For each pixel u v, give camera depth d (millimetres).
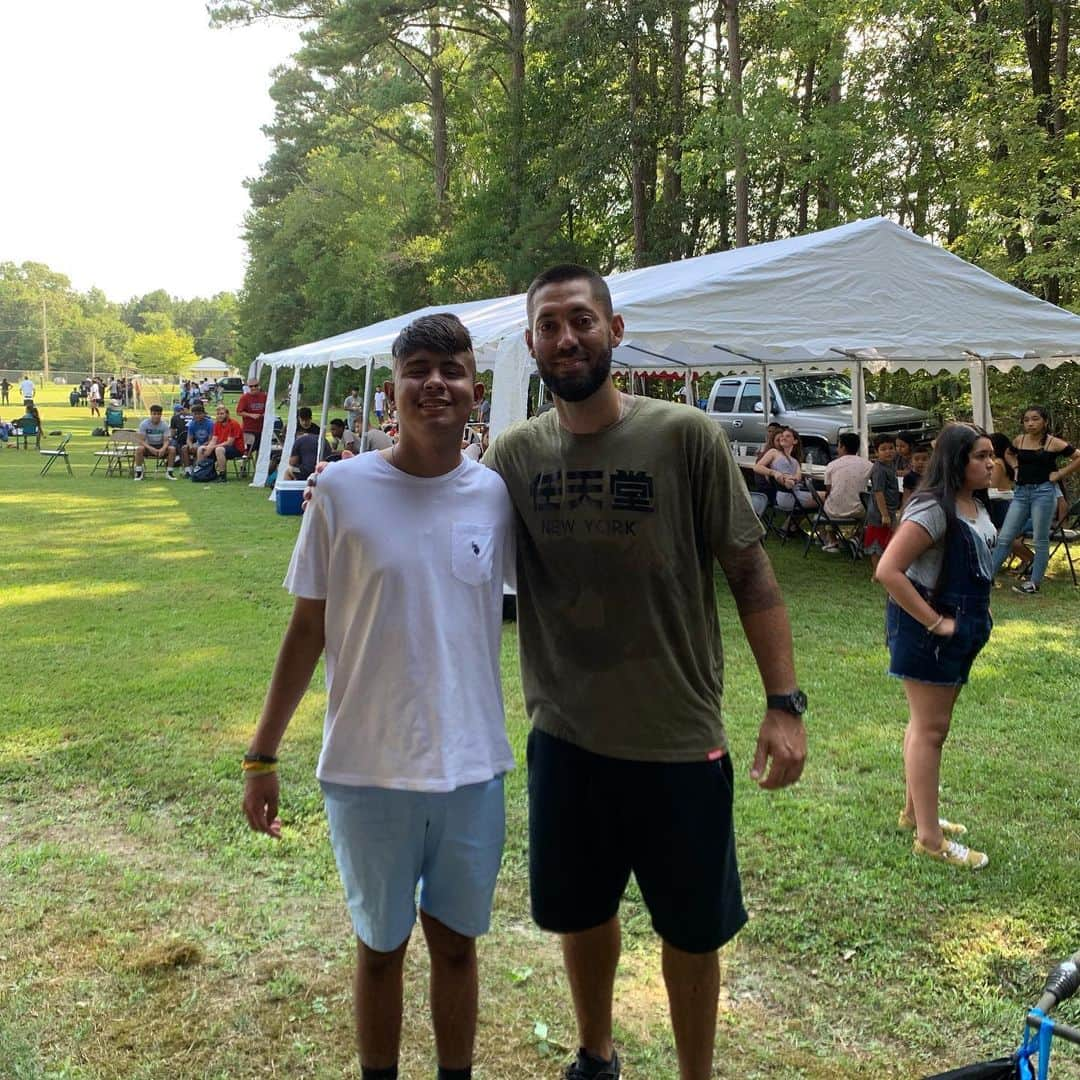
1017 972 2768
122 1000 2672
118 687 5570
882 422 14180
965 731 4789
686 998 2141
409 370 1971
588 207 25000
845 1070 2379
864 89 17688
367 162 38094
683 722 2053
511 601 6945
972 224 14352
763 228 23078
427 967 2873
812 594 8258
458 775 2010
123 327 130625
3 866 3443
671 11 20828
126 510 13625
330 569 2047
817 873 3352
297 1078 2379
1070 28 15523
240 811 3914
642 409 2064
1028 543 9953
